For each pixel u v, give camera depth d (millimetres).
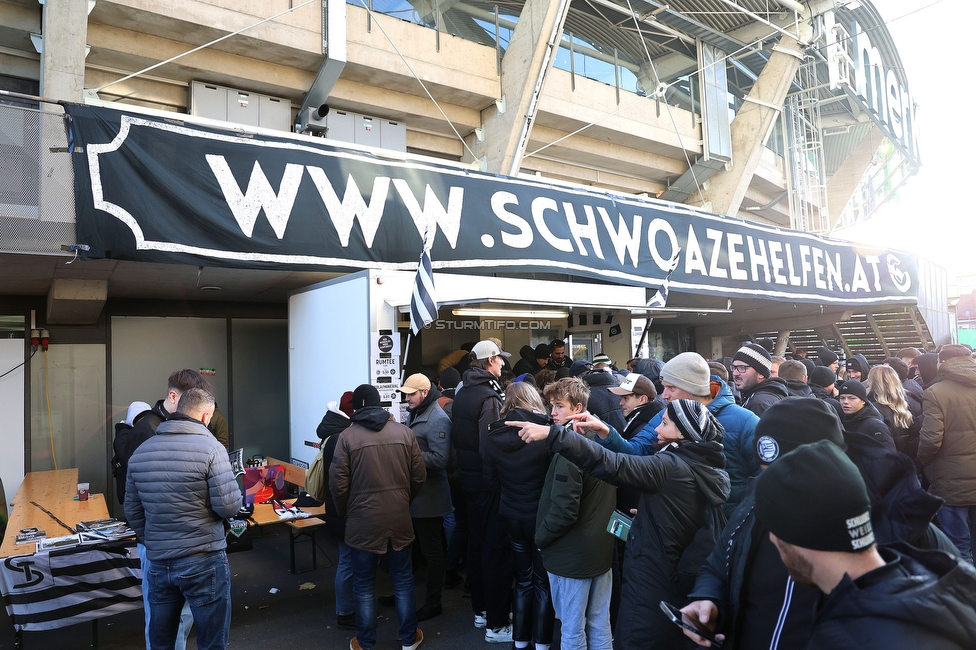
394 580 4117
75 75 6914
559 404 3576
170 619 3371
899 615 1114
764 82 15227
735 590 1789
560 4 10227
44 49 6750
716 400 3518
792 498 1251
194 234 5246
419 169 6840
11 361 6824
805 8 14227
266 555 6234
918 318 13328
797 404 1907
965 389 4562
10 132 4523
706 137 14727
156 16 7719
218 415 6523
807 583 1300
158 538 3283
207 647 3357
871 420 3598
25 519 4891
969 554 4492
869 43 17188
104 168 4867
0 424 6738
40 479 6387
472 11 10953
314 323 6688
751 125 15406
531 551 3914
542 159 13430
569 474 3268
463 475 4512
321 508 5480
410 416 5039
